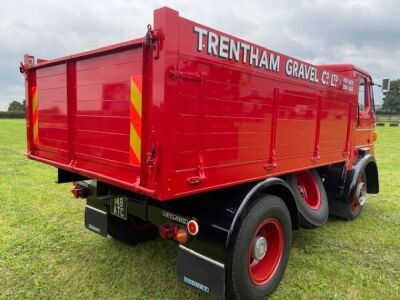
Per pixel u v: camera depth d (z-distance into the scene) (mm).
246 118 2852
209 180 2566
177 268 2838
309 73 3686
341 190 5125
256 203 2977
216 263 2664
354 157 5309
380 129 34062
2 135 19984
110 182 2738
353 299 3207
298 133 3635
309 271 3709
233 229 2740
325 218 4340
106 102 2770
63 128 3326
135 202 3154
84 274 3506
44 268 3604
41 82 3646
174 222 2857
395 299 3229
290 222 3398
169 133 2227
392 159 12961
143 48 2283
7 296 3082
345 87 4645
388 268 3834
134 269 3633
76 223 4934
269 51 3027
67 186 7109
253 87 2889
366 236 4789
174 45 2199
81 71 3027
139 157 2453
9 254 3883
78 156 3184
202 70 2402
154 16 2193
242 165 2877
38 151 3838
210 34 2434
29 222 4914
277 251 3312
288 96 3379
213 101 2516
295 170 3660
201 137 2447
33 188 6879
